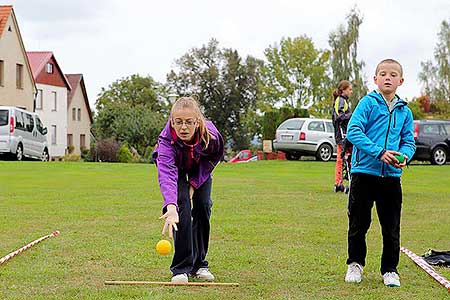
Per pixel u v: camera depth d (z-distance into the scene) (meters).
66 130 57.03
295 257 6.41
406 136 5.52
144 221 8.70
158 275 5.64
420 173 19.67
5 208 9.95
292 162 25.69
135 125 58.09
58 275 5.58
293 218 9.02
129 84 89.69
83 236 7.50
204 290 5.09
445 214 9.73
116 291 4.99
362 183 5.43
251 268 5.93
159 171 5.30
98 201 10.95
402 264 6.19
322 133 27.52
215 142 5.46
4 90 42.91
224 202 10.85
